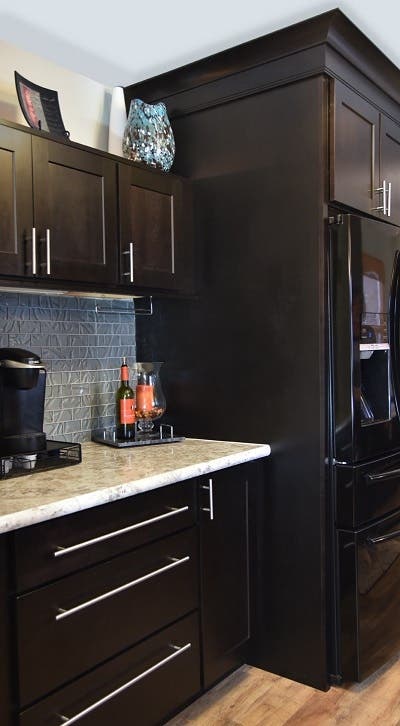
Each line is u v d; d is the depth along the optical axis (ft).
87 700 5.08
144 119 7.23
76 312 7.73
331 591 6.92
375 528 7.01
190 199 7.75
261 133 7.12
